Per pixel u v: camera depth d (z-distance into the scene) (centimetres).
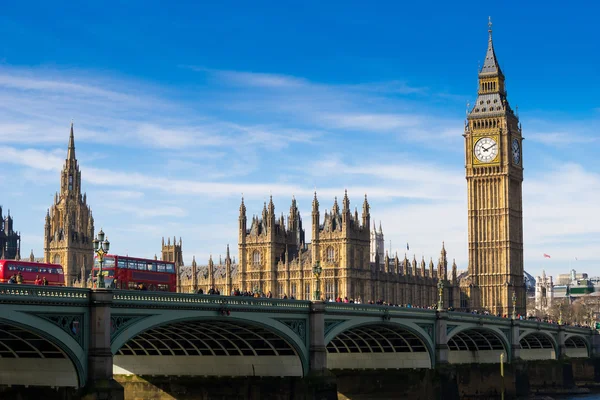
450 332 14162
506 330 16450
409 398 13625
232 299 9794
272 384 11206
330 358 14275
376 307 12188
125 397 12012
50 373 8644
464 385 16362
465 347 16588
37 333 7850
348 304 11600
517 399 16288
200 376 11700
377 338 13750
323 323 11056
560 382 19025
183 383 11762
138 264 13100
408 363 13712
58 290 7988
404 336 13550
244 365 11450
